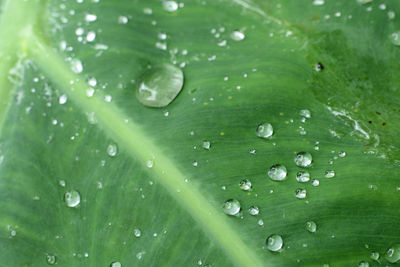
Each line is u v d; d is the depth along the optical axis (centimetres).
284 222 23
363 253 23
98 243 23
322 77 24
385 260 23
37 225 23
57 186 24
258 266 23
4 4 24
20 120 24
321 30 24
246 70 24
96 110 24
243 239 23
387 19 24
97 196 23
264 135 23
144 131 24
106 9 24
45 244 23
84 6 24
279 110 24
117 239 23
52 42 24
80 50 24
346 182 23
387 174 23
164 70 24
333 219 23
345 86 24
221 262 23
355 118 24
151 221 23
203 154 23
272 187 23
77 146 24
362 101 24
